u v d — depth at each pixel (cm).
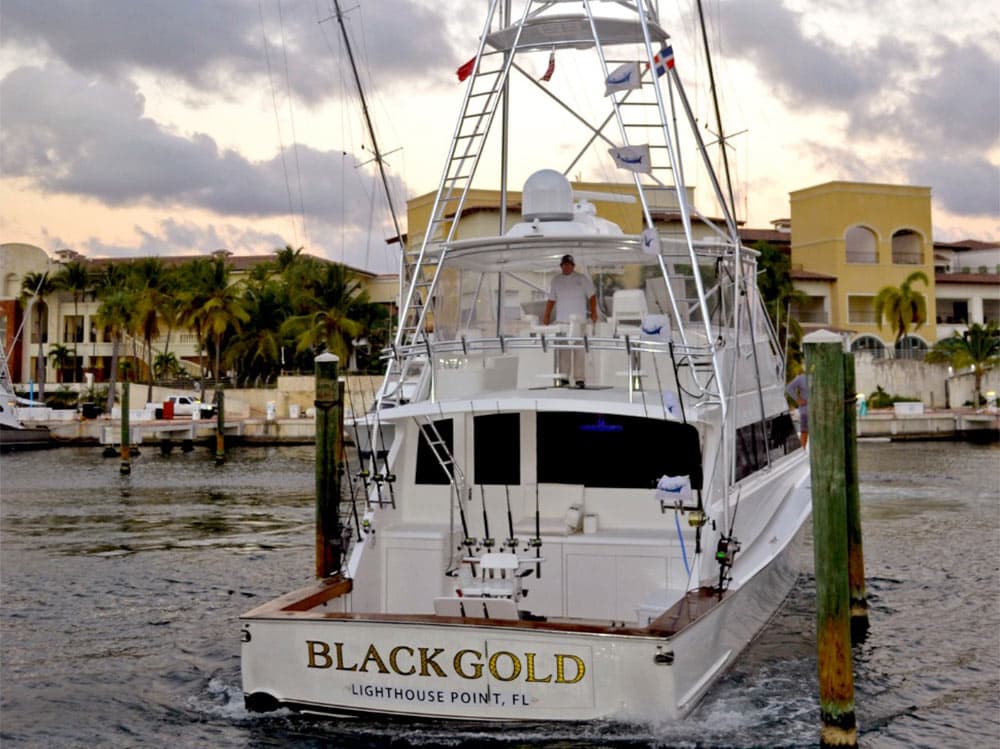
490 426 1027
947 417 4916
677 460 990
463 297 1180
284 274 7325
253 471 3566
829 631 838
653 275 1158
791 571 1288
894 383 6047
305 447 4803
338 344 6088
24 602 1445
